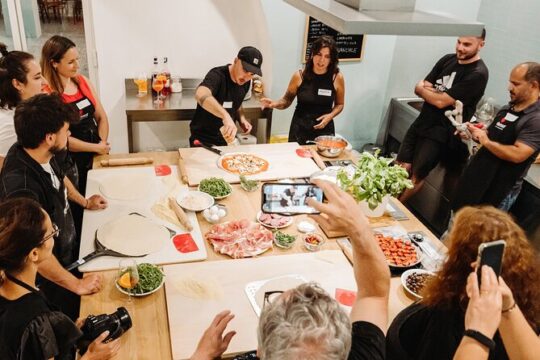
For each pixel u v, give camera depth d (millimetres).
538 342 1414
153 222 2482
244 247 2348
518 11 4141
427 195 4344
